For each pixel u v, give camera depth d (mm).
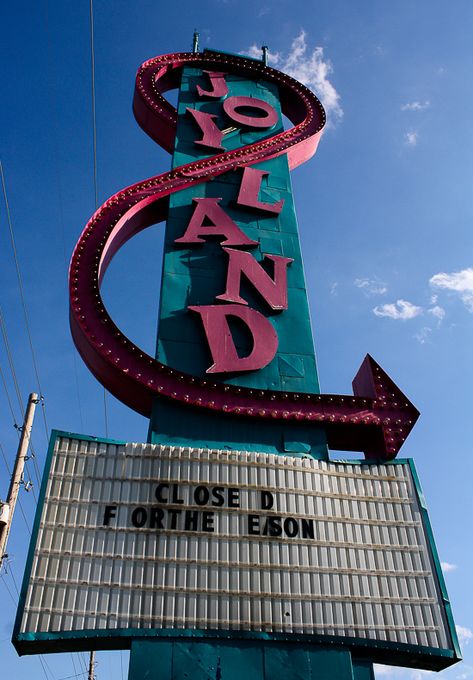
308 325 15000
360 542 11141
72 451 11133
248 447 12289
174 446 11617
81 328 12797
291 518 11164
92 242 14578
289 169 19016
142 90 20609
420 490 11930
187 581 10148
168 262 15195
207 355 13703
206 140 18984
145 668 9289
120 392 12812
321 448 12516
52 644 9352
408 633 10297
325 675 9734
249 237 16453
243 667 9586
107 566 10039
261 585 10352
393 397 13281
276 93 21812
